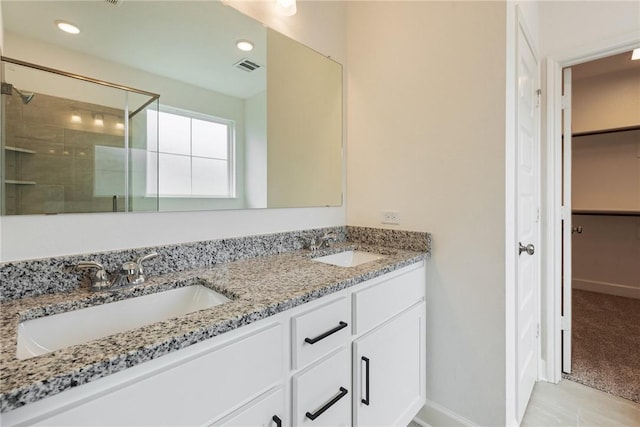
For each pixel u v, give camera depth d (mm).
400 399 1319
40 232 868
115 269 985
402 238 1595
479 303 1365
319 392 923
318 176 1709
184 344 612
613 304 3041
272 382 797
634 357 2082
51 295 846
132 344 569
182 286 1013
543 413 1573
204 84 1240
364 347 1098
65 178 913
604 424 1485
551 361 1868
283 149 1534
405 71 1599
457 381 1438
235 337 720
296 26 1583
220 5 1286
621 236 3277
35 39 870
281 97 1521
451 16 1431
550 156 1880
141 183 1065
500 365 1313
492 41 1309
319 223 1726
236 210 1349
